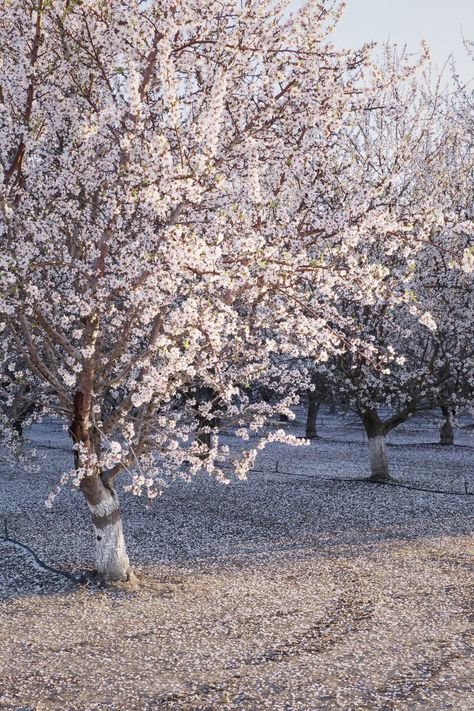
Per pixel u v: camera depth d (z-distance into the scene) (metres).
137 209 10.78
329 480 25.19
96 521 12.66
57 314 11.70
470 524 17.56
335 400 25.50
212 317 9.55
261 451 35.00
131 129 9.94
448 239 19.80
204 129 9.10
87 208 11.33
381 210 10.33
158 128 10.53
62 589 12.25
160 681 8.25
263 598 11.63
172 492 22.81
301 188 11.59
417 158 21.08
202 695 7.83
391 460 31.69
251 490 23.14
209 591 12.09
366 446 38.19
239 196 10.85
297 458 32.34
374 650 9.12
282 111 11.03
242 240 9.35
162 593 12.02
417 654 8.94
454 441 41.34
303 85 10.86
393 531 16.91
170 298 10.00
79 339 12.69
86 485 12.38
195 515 19.16
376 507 20.11
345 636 9.70
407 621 10.30
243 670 8.54
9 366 13.59
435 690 7.80
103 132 10.45
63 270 11.80
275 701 7.62
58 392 12.05
